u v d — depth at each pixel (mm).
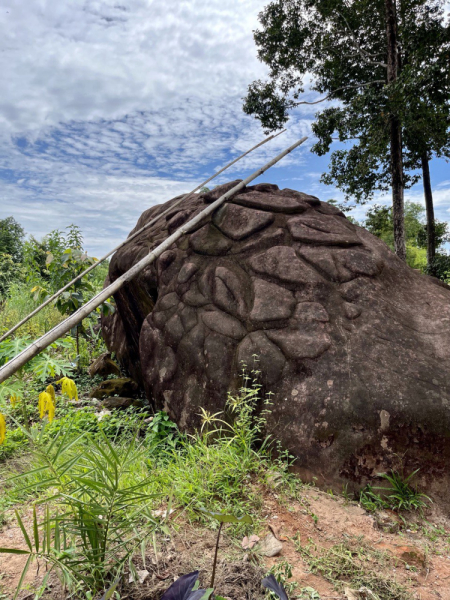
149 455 3598
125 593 1856
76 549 2004
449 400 3225
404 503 2980
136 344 6117
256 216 4707
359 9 15633
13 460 3666
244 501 2816
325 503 2975
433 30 14188
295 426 3381
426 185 18078
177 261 4875
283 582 2043
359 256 4297
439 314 3988
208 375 3936
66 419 4344
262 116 17359
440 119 13656
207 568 2090
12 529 2531
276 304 3994
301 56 16859
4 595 1896
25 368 4137
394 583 2207
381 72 16438
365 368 3451
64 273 6594
